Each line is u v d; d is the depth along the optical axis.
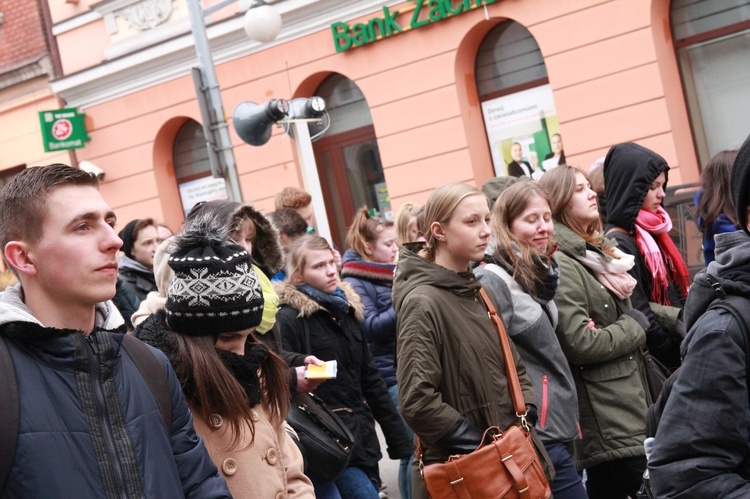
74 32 14.91
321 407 3.79
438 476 3.33
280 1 12.68
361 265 5.69
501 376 3.48
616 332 4.09
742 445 2.26
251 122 8.49
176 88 14.12
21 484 1.97
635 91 10.64
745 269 2.29
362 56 12.45
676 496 2.29
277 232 3.89
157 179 14.61
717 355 2.25
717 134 10.74
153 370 2.29
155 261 3.40
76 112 14.95
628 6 10.54
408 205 5.74
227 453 2.69
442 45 11.81
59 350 2.07
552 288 3.90
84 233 2.15
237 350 2.82
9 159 15.95
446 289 3.49
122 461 2.09
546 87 11.59
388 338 5.61
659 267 4.86
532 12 11.16
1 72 15.45
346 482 4.32
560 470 3.80
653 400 4.21
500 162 12.09
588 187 4.53
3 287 4.17
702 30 10.60
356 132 13.10
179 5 13.84
